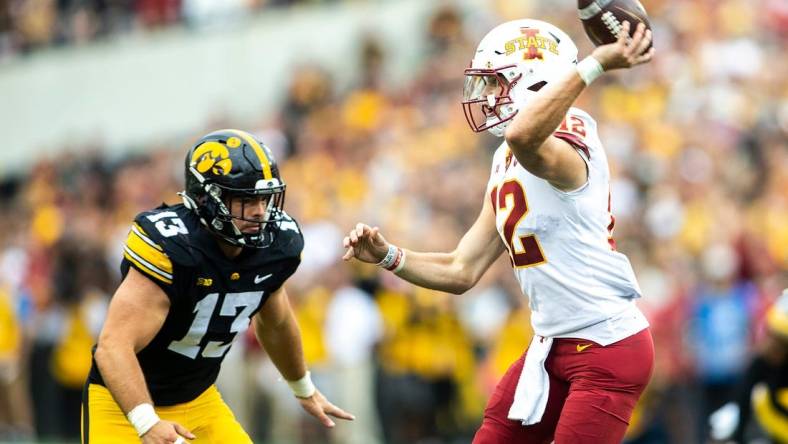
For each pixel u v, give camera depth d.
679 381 30.31
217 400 17.42
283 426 34.03
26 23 60.22
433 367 32.47
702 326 31.16
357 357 32.56
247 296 16.28
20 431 40.09
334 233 36.59
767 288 31.59
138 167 49.28
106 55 57.53
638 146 37.78
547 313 16.05
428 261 16.92
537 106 14.41
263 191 15.80
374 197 39.00
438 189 37.19
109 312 15.59
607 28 14.73
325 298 33.22
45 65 59.31
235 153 15.78
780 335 22.33
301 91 46.75
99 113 57.69
